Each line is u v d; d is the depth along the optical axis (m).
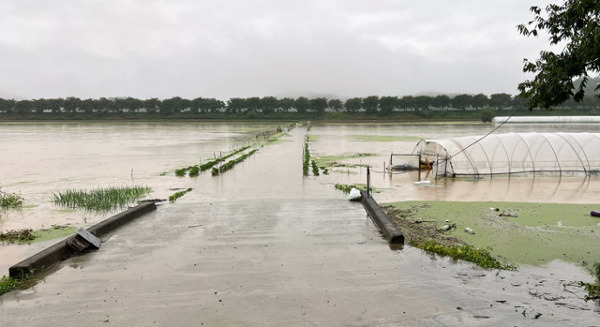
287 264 11.49
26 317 8.62
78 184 27.14
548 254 12.15
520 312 8.44
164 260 11.96
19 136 83.62
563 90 10.47
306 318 8.31
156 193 23.33
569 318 8.14
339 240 13.75
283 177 29.27
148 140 72.31
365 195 19.94
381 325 7.98
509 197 21.58
